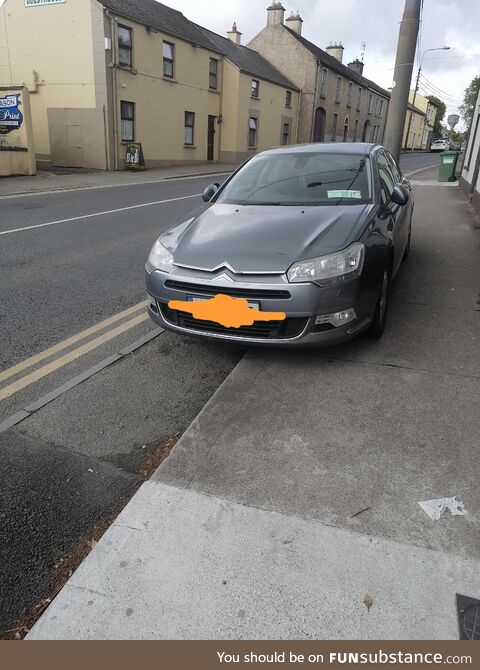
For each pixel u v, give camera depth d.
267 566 2.17
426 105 77.44
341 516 2.43
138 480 2.79
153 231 9.28
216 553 2.24
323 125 38.91
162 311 3.92
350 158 4.98
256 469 2.75
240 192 4.82
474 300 5.38
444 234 8.83
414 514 2.43
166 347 4.40
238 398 3.44
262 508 2.48
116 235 8.90
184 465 2.79
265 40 36.31
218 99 28.19
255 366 3.88
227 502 2.52
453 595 2.03
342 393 3.48
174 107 24.59
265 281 3.46
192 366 4.06
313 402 3.38
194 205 12.67
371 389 3.53
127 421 3.33
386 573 2.13
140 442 3.12
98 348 4.38
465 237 8.56
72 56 20.73
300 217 4.05
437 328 4.60
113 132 21.27
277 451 2.89
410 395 3.44
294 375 3.73
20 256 7.39
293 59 35.66
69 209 11.69
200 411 3.36
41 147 22.83
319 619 1.96
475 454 2.84
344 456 2.85
